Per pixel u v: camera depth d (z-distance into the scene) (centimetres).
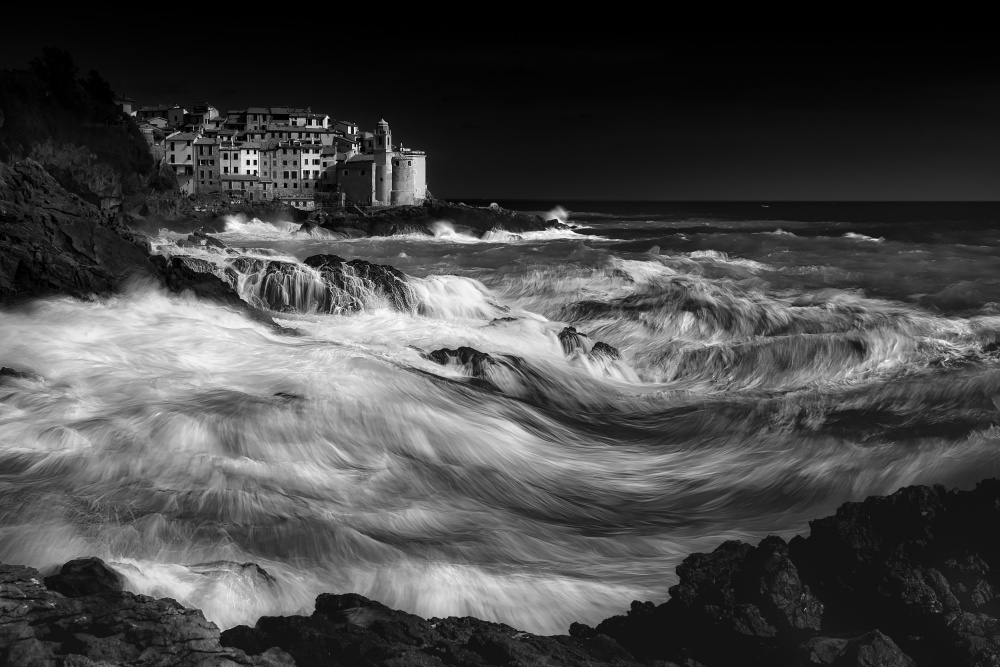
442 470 2400
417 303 4688
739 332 4334
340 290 4581
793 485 2339
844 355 3666
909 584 1517
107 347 2992
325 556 1847
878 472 2297
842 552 1612
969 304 4859
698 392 3394
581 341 4006
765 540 1658
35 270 3372
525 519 2153
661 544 2022
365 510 2080
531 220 14375
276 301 4575
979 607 1504
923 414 2769
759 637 1495
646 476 2520
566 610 1708
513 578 1788
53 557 1723
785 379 3616
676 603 1596
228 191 16888
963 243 10038
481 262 7606
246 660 1283
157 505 1952
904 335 3844
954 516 1648
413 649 1349
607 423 3053
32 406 2439
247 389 2702
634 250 9350
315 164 17375
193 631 1312
